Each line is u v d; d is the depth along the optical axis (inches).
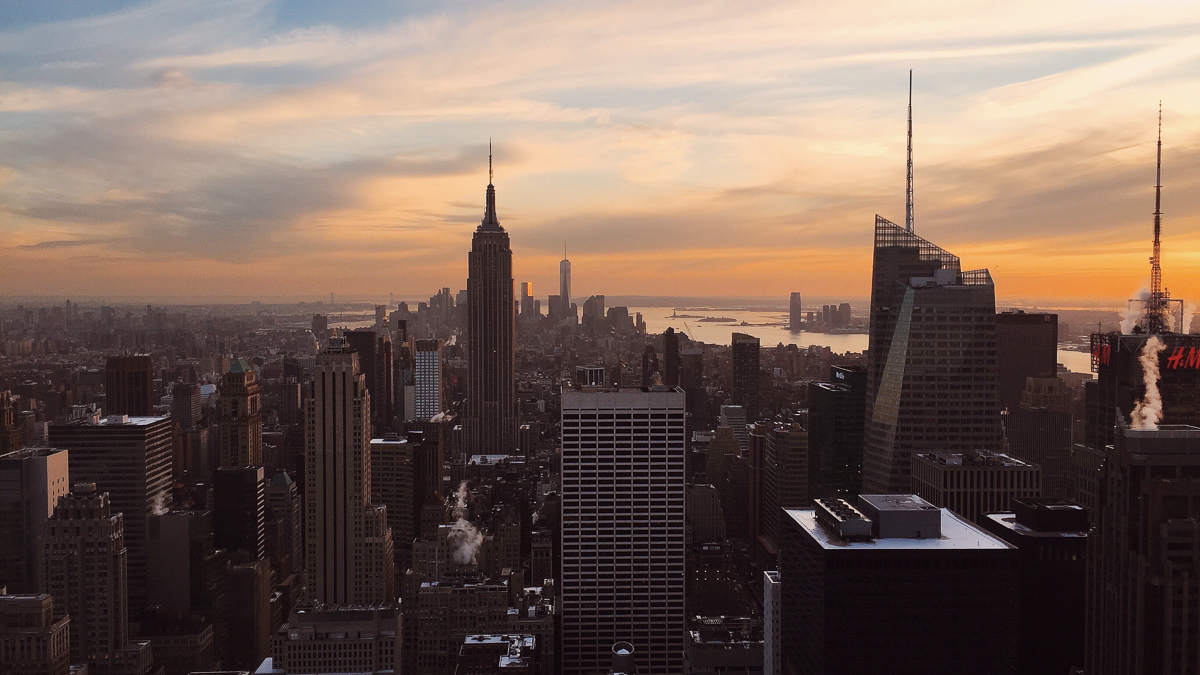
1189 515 6294.3
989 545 6407.5
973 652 6348.4
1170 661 6254.9
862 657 6363.2
